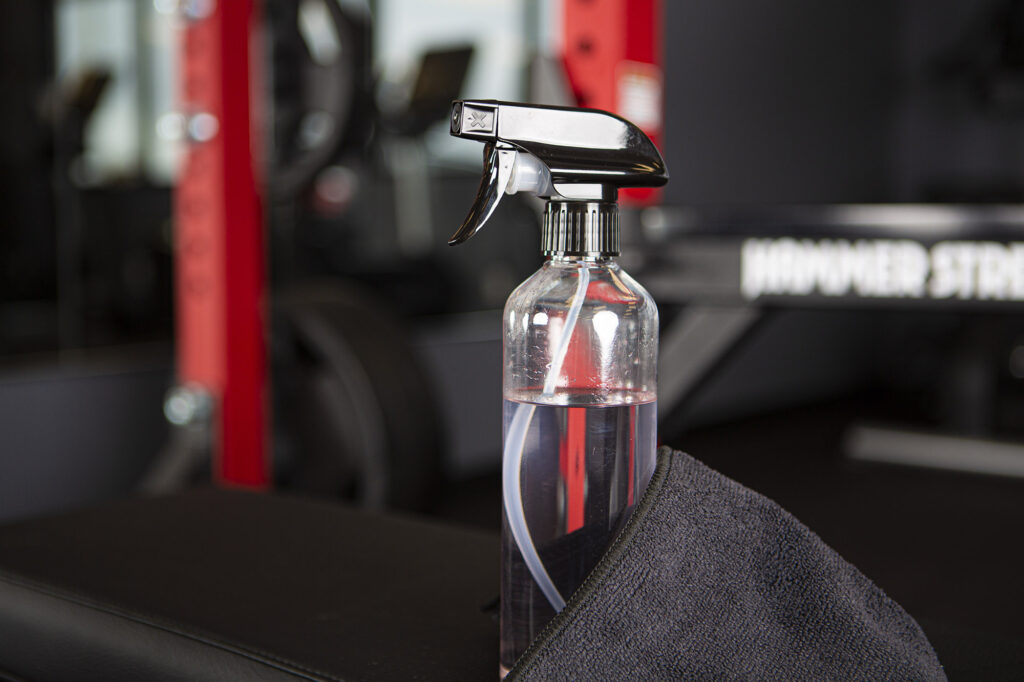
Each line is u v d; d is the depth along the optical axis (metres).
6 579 0.62
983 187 5.59
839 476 3.66
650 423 0.49
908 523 3.04
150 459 2.90
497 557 0.66
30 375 2.64
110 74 3.29
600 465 0.48
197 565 0.64
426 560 0.66
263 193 2.29
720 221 1.96
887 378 5.88
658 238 2.01
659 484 0.47
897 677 0.46
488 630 0.55
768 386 5.07
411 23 3.85
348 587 0.60
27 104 3.13
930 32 5.75
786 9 4.95
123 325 3.30
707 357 1.99
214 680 0.51
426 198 4.07
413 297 4.01
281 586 0.60
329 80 2.23
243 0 2.04
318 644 0.52
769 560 0.49
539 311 0.48
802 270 1.89
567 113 0.46
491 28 3.97
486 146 0.46
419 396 2.23
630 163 0.46
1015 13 5.07
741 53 4.67
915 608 2.32
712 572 0.47
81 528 0.72
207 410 2.11
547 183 0.47
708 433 4.49
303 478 2.34
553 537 0.48
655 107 2.13
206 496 0.81
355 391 2.16
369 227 4.04
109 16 3.29
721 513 0.48
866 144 5.63
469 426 3.70
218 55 2.02
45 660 0.59
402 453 2.16
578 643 0.43
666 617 0.45
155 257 3.38
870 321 5.84
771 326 5.05
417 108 3.44
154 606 0.57
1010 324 4.98
